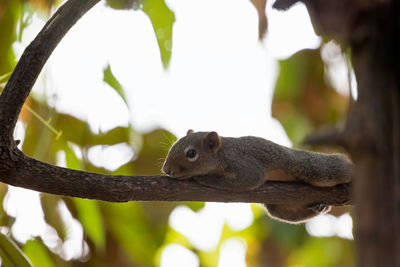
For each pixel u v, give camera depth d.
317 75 16.67
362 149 4.88
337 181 10.99
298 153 11.90
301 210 12.03
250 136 12.35
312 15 5.14
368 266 4.72
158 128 15.46
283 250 19.31
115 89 13.45
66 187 8.82
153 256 15.20
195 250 18.83
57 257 13.07
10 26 13.25
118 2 12.81
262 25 11.48
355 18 4.98
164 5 13.97
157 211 16.31
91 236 13.29
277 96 17.09
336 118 16.70
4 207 12.31
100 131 13.66
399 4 4.93
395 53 4.95
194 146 11.71
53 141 12.97
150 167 15.05
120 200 9.18
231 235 19.41
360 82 5.00
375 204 4.78
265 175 11.61
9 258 9.54
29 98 12.53
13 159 8.41
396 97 4.90
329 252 18.75
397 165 4.80
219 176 10.46
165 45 13.90
